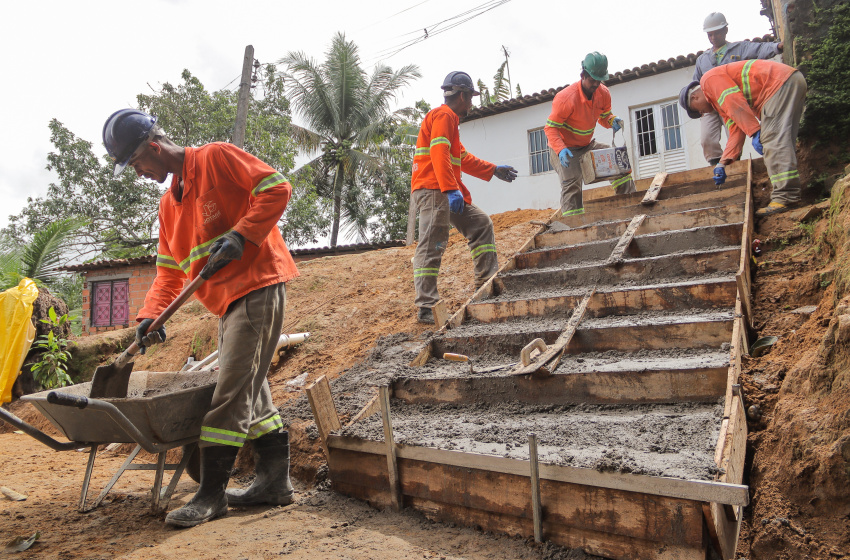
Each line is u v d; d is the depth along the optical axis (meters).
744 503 1.79
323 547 2.38
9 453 4.70
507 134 15.59
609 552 2.10
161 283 3.31
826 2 5.31
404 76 22.38
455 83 4.88
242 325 2.87
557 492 2.23
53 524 2.80
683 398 2.85
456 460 2.53
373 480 2.92
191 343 6.18
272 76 22.12
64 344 6.62
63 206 19.89
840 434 2.17
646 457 2.25
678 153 13.47
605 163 5.95
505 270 5.18
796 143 5.22
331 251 14.04
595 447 2.46
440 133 4.66
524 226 7.06
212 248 2.79
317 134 22.47
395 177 22.41
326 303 6.20
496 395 3.36
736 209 4.67
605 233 5.30
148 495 3.31
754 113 5.13
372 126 21.80
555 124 6.03
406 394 3.69
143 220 20.31
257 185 2.86
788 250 4.22
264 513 2.92
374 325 5.36
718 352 3.14
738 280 3.37
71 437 3.09
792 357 2.89
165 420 2.82
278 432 3.15
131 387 3.63
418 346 4.48
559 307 4.15
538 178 15.12
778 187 4.79
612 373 3.03
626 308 3.91
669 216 4.96
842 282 2.84
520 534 2.36
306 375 4.71
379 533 2.53
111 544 2.50
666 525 1.97
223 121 18.62
